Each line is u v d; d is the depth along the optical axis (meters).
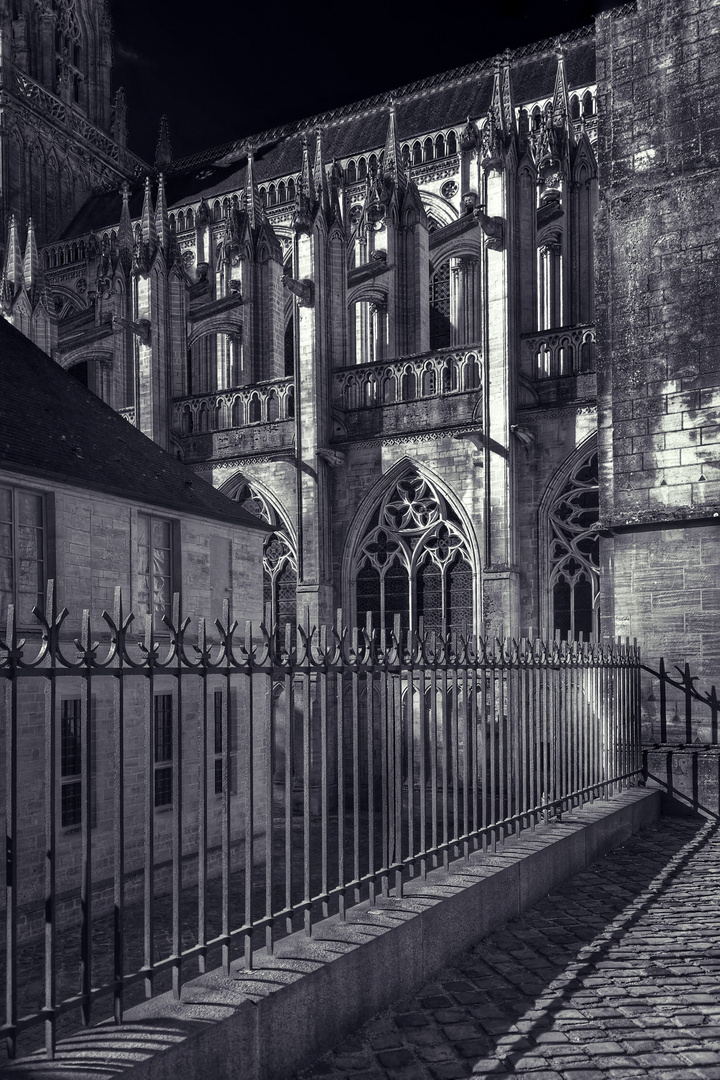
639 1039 6.98
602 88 18.91
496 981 8.22
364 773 25.12
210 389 42.59
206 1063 5.59
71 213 67.94
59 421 18.00
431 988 8.07
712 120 17.62
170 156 73.25
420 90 56.97
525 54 53.72
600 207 18.97
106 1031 5.54
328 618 28.36
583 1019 7.37
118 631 5.80
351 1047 6.89
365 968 7.33
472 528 26.30
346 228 31.09
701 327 17.50
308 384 28.83
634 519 17.77
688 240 17.73
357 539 28.59
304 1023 6.54
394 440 27.92
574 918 10.06
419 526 27.44
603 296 18.84
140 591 17.53
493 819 10.54
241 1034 5.90
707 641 16.92
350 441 28.66
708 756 15.98
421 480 27.56
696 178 17.70
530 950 9.03
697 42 17.84
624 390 18.20
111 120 75.38
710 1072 6.46
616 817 13.51
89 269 58.03
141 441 20.86
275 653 7.19
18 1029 4.98
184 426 33.28
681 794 16.12
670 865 12.41
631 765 16.12
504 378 25.28
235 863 17.80
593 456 24.61
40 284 36.34
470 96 53.47
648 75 18.36
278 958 6.96
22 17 65.44
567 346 25.48
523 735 11.36
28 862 13.77
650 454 17.80
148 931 5.89
